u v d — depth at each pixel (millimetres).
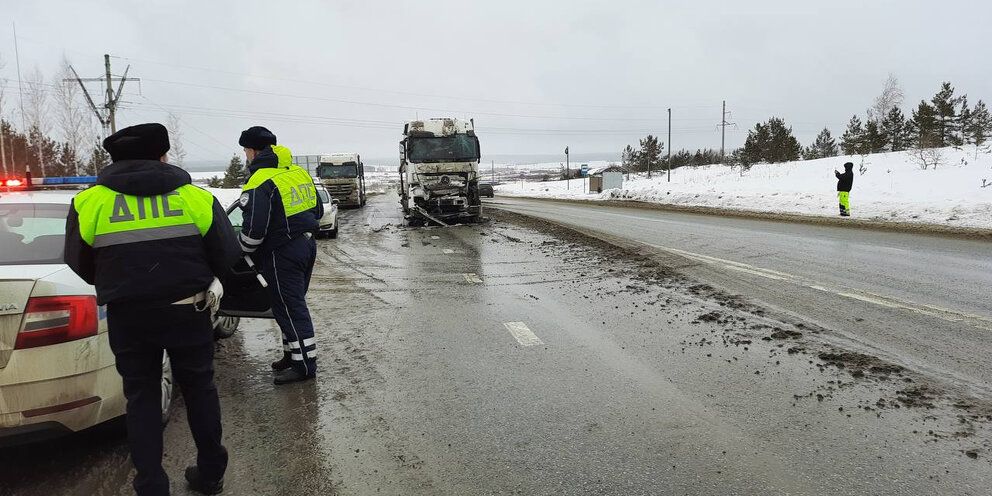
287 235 4180
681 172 52219
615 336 5266
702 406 3680
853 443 3137
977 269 7930
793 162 40969
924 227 12688
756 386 3982
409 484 2844
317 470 3002
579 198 33156
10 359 2740
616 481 2830
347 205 31797
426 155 16906
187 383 2732
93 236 2477
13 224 3473
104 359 3045
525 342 5145
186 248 2592
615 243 11430
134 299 2469
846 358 4473
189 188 2678
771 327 5387
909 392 3795
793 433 3277
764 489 2717
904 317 5578
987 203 14156
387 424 3537
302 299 4316
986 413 3461
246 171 4301
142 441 2562
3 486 2895
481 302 6777
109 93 38594
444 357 4785
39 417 2812
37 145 37906
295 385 4238
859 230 12617
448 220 18156
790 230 13023
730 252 9906
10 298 2738
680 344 4973
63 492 2844
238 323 5945
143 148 2588
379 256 10891
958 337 4934
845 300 6324
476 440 3299
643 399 3818
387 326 5793
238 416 3703
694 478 2836
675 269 8484
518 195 43875
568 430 3398
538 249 11227
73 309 2891
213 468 2779
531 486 2803
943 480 2752
